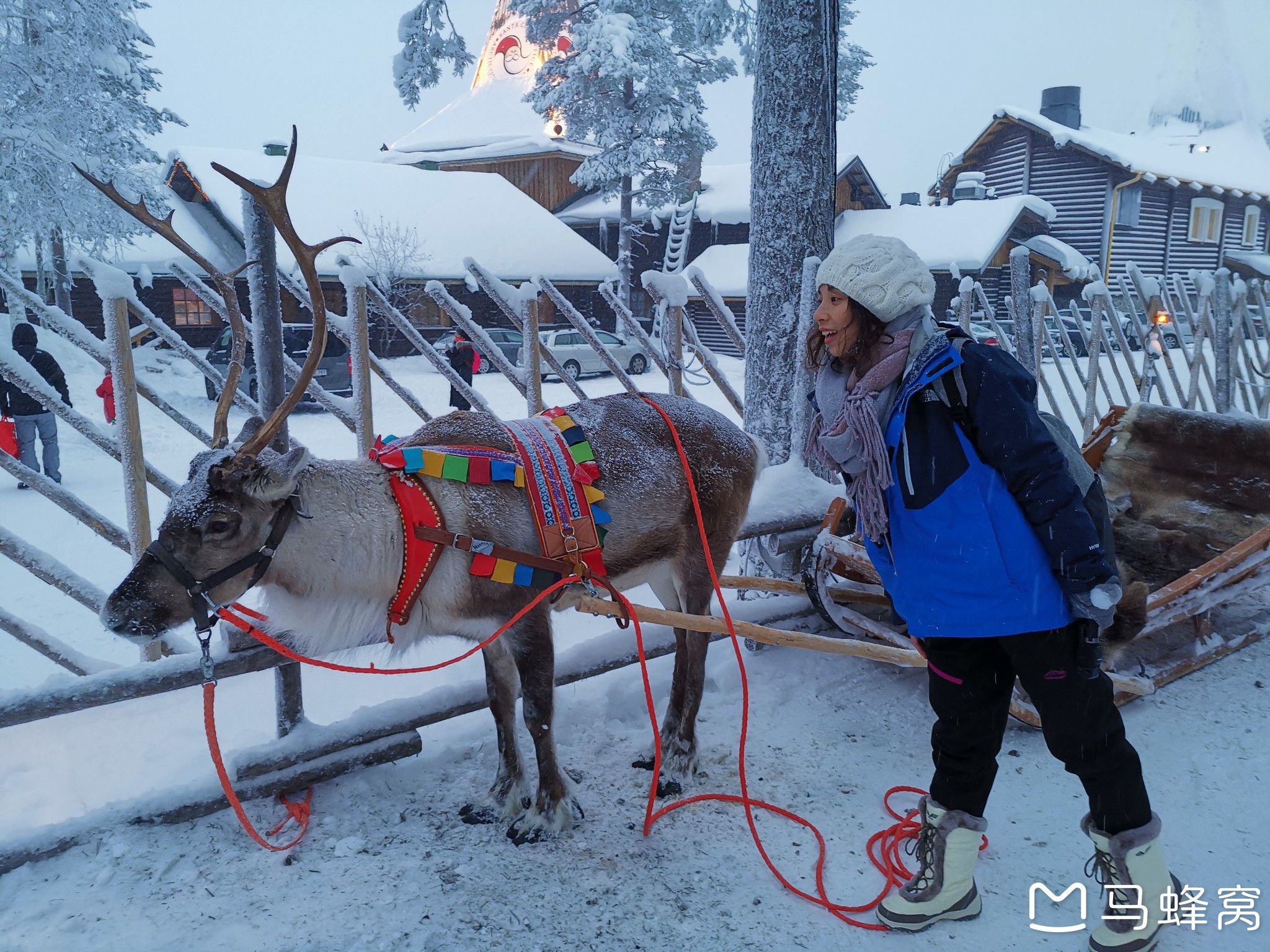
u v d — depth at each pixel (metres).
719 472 3.51
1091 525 2.15
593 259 28.89
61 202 19.16
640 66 29.25
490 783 3.44
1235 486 4.52
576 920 2.69
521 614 2.88
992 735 2.54
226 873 2.88
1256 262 32.06
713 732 3.82
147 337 19.55
